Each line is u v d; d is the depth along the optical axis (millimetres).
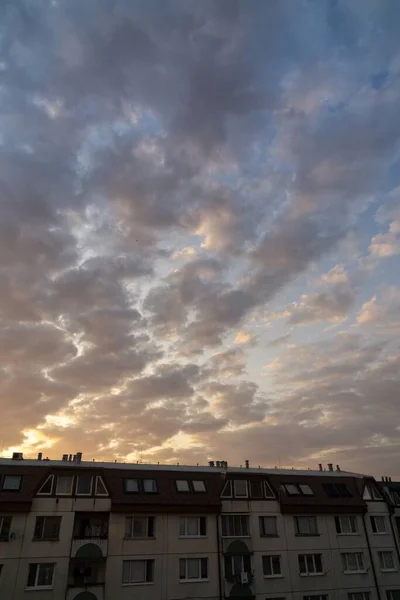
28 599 34844
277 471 54938
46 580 36062
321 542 45594
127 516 40781
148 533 40906
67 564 36812
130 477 43406
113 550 38812
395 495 53156
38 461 46219
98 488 41250
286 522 45500
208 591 39688
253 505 45438
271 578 42125
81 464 46875
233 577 40875
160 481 44281
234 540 42781
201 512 43031
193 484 45188
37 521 37969
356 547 46656
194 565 40719
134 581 38500
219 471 49688
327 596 43000
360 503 49312
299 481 49625
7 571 35344
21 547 36406
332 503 48094
